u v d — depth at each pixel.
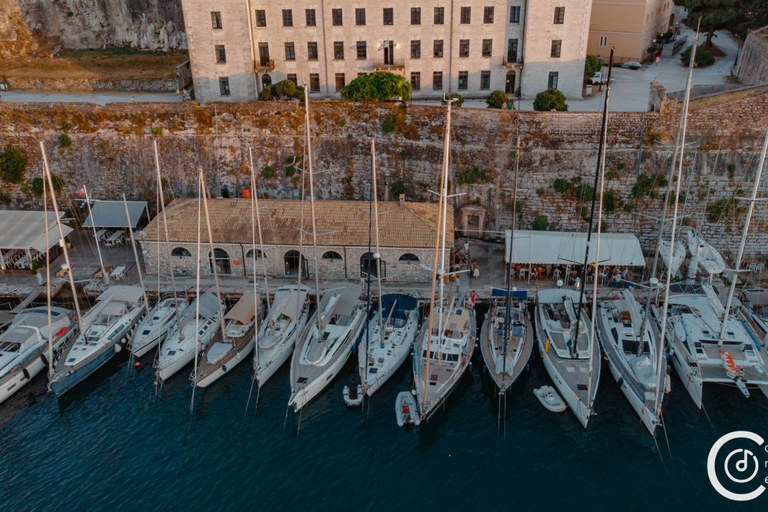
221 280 53.66
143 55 81.75
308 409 41.91
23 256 57.06
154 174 63.34
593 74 70.06
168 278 54.22
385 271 52.72
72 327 48.34
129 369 46.03
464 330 44.34
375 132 61.09
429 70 69.19
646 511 34.84
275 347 44.44
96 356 44.97
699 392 40.53
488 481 36.88
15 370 43.84
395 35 67.62
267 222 53.41
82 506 35.66
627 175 56.22
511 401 42.19
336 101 61.84
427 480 37.00
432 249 50.94
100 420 41.62
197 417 41.59
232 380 44.56
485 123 58.16
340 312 45.66
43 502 35.91
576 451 38.56
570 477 36.94
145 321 48.00
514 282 52.38
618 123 56.03
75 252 58.47
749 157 54.59
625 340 43.97
